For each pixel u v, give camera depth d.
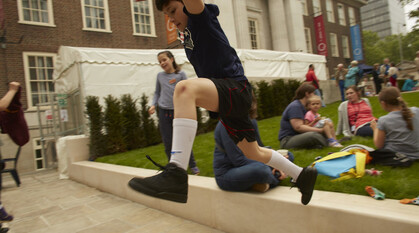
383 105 3.00
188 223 2.96
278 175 2.65
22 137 4.25
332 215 1.87
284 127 4.22
